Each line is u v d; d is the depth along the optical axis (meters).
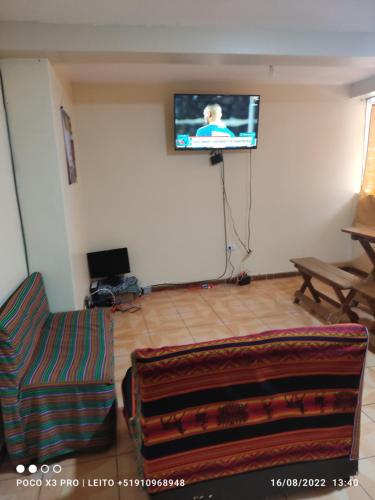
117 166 3.93
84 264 3.65
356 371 1.45
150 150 3.97
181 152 4.05
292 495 1.61
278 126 4.23
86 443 1.84
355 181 4.63
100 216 4.01
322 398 1.46
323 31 2.45
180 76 3.52
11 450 1.76
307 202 4.55
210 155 4.12
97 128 3.80
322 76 3.76
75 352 2.08
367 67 3.37
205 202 4.24
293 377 1.40
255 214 4.43
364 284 3.03
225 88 3.95
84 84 3.67
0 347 1.68
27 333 2.01
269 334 1.37
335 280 3.15
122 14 2.09
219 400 1.36
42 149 2.45
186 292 4.26
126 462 1.82
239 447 1.44
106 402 1.80
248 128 3.89
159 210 4.14
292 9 2.10
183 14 2.12
